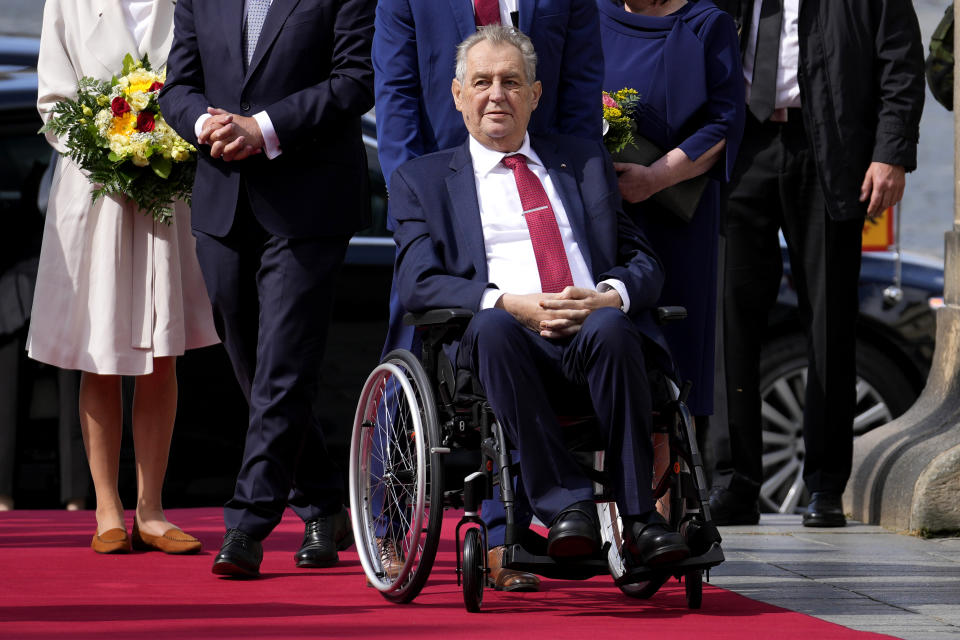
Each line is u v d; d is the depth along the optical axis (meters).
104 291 16.17
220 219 14.89
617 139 16.59
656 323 13.41
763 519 20.17
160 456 16.78
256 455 14.50
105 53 16.45
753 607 12.82
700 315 17.16
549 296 12.78
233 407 22.64
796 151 19.12
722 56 17.33
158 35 16.59
